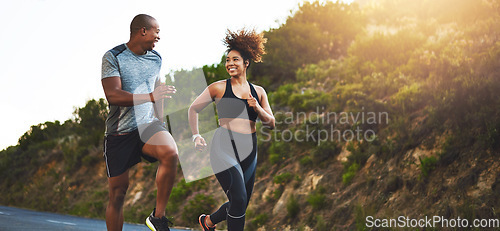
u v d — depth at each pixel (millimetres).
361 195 6703
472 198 5266
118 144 2572
